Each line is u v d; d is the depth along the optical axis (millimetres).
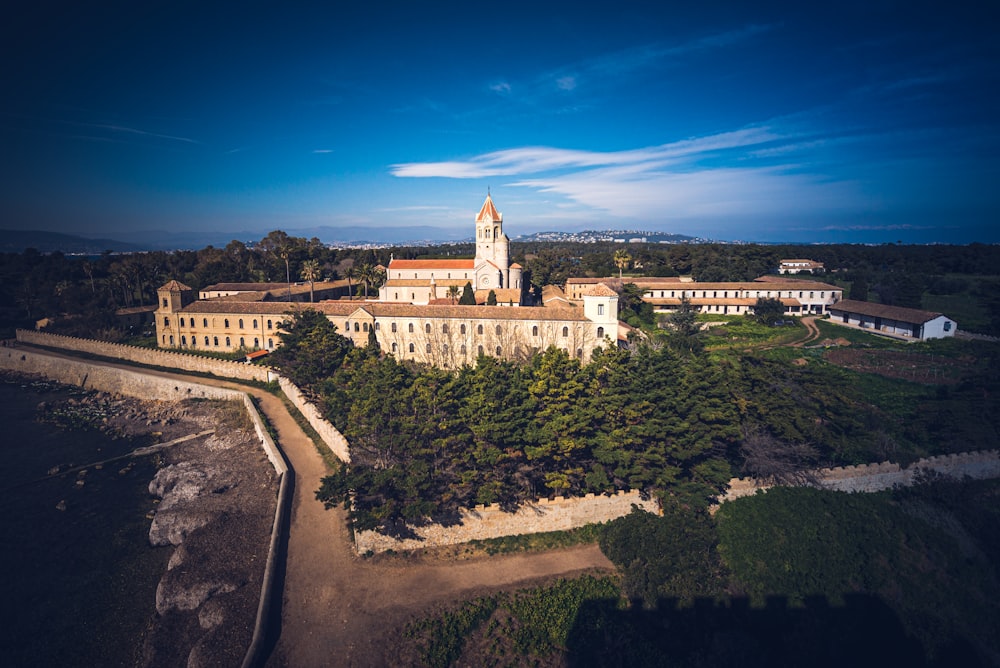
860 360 97875
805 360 99000
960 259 199000
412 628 38000
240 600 39500
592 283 155125
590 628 39750
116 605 43594
